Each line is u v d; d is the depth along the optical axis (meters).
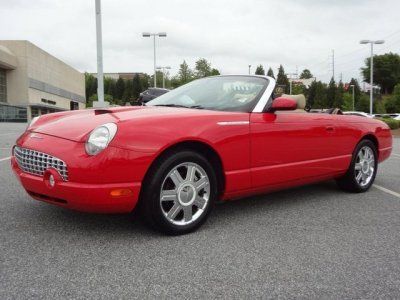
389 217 4.64
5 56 54.94
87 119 3.77
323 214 4.70
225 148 4.03
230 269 3.14
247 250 3.52
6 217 4.22
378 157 6.20
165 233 3.77
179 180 3.76
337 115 5.45
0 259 3.20
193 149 3.94
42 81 66.88
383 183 6.75
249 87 4.70
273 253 3.47
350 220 4.49
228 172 4.09
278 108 4.39
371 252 3.55
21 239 3.62
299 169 4.79
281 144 4.55
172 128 3.68
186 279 2.96
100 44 19.17
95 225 4.02
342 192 5.91
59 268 3.07
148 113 3.81
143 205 3.64
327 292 2.83
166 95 5.14
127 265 3.16
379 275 3.10
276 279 3.00
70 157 3.40
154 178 3.60
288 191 5.89
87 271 3.04
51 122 4.01
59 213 4.37
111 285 2.84
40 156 3.60
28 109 59.41
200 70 65.56
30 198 5.00
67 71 83.62
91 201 3.37
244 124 4.20
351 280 3.01
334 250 3.58
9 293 2.69
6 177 6.41
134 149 3.46
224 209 4.81
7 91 59.28
